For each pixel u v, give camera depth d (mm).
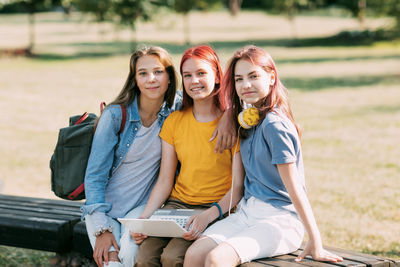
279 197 2996
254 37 34938
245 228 2975
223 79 3180
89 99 14219
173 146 3367
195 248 2801
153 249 3043
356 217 5152
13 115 11891
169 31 41094
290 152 2895
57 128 10469
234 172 3199
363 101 12336
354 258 2865
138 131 3379
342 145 8266
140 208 3428
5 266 4285
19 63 23297
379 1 20797
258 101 3129
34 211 3824
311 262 2814
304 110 11469
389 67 18688
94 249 3209
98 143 3303
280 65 20625
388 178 6434
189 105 3359
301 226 3037
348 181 6383
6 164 7684
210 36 36062
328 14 57188
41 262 4383
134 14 28672
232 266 2721
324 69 18906
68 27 46438
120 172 3449
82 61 24062
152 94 3311
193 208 3260
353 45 28031
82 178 3373
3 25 48344
